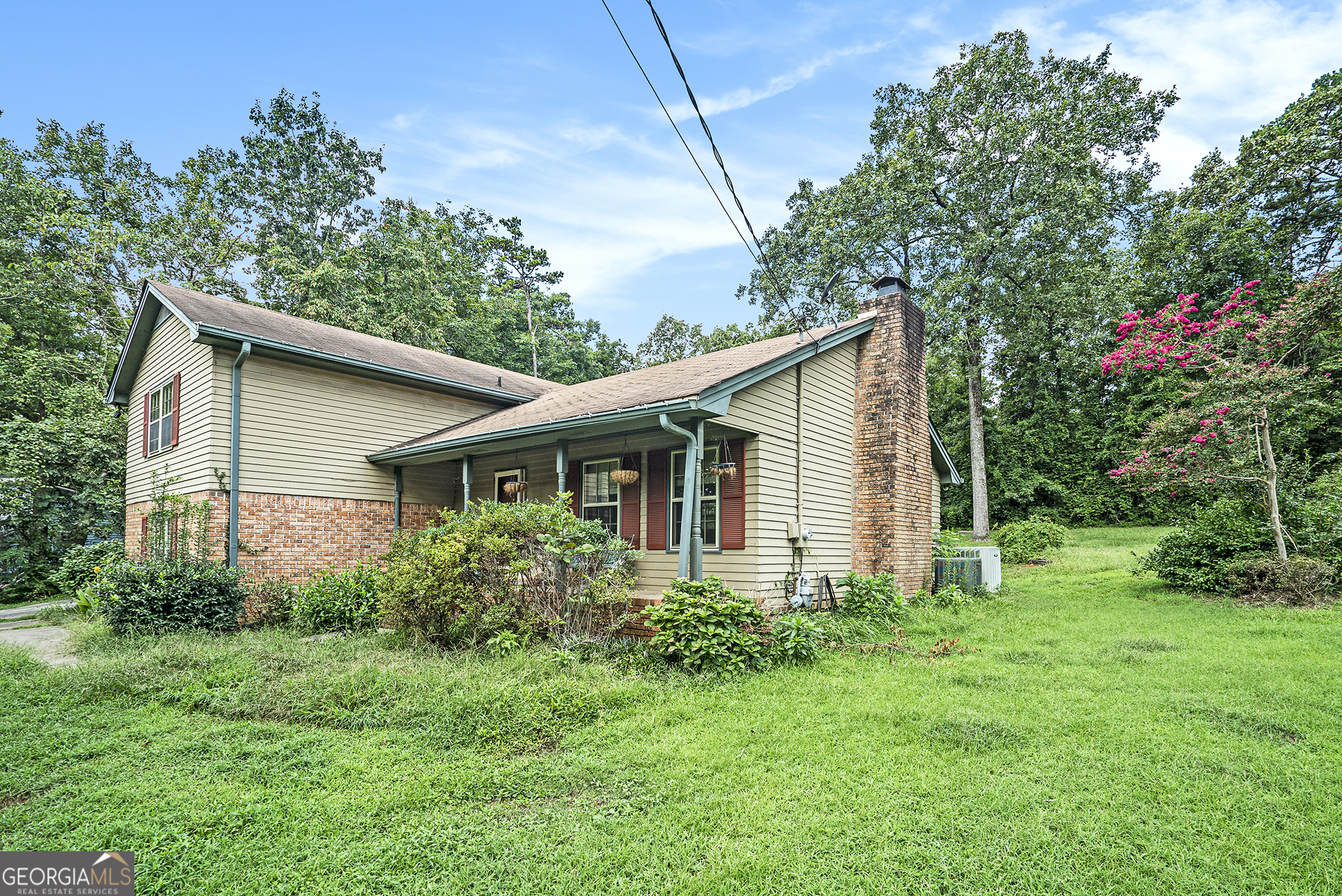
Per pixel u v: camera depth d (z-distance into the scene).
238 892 2.85
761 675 6.41
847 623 8.73
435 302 27.20
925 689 5.83
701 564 8.30
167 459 11.68
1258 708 5.00
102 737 4.74
